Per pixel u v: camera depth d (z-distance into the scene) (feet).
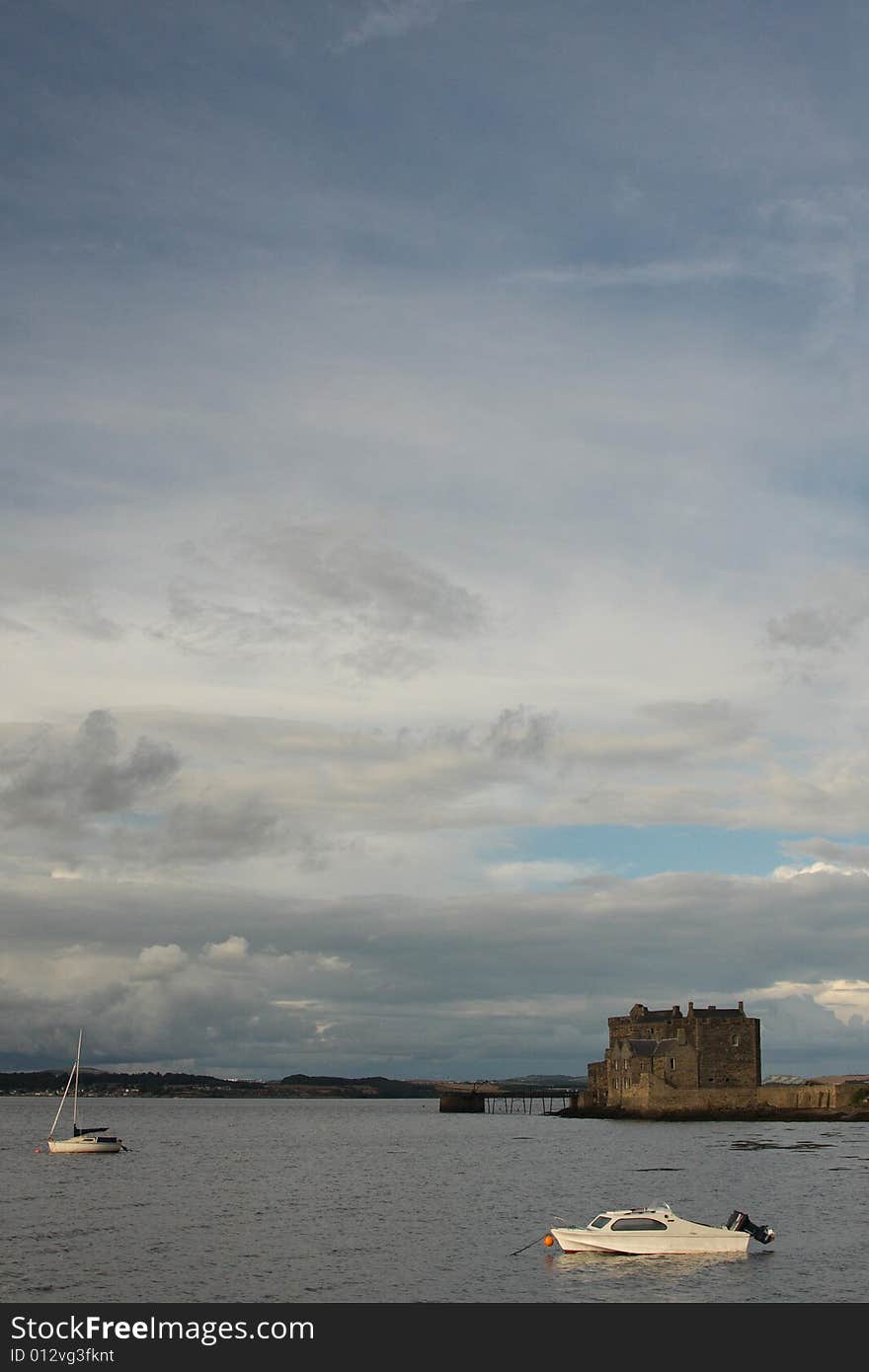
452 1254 242.78
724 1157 471.21
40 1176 433.07
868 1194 335.67
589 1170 429.38
